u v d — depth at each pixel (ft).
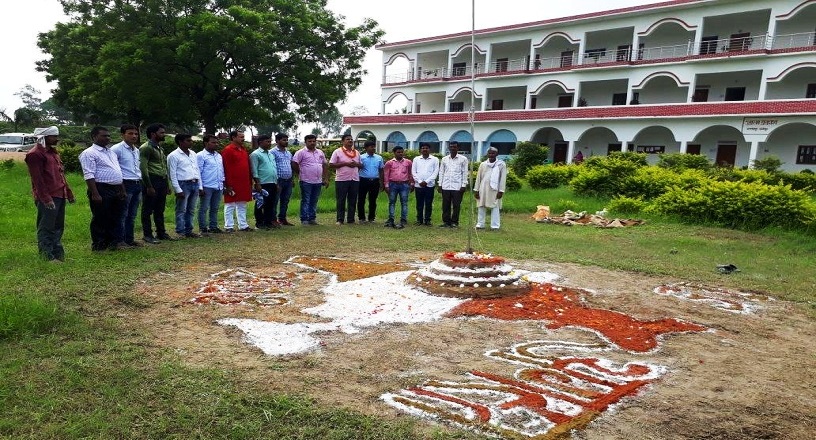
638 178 50.72
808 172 63.46
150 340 13.38
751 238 34.73
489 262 19.53
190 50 69.82
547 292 19.53
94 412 9.61
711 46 94.22
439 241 30.32
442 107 133.28
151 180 26.08
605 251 28.96
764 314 18.02
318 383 11.25
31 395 10.09
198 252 24.50
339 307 16.84
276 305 16.90
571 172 66.49
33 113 187.73
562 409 10.42
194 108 83.76
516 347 13.91
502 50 122.01
